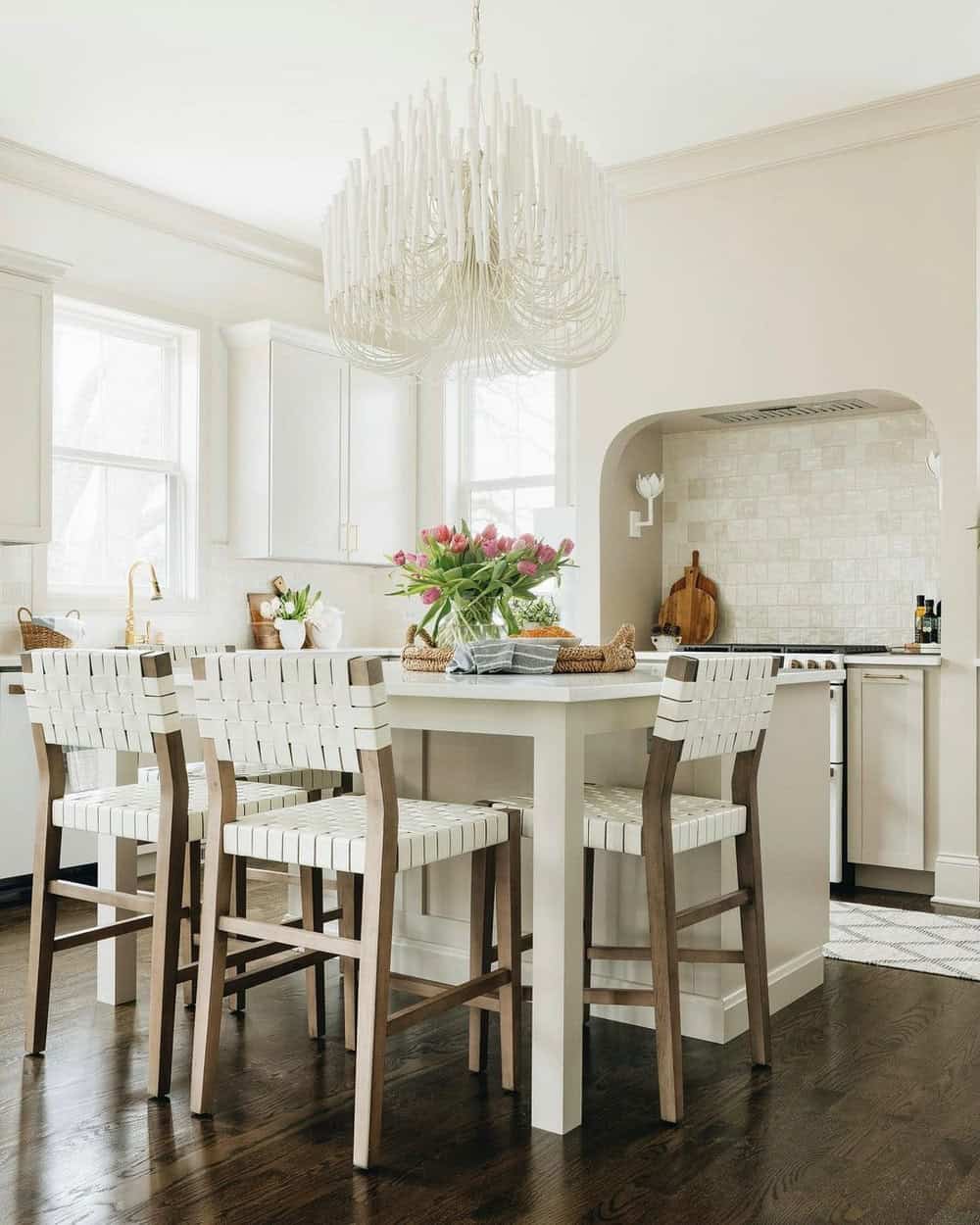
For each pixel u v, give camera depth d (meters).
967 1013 2.97
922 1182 2.03
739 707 2.47
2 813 4.11
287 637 5.50
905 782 4.38
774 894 2.98
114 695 2.45
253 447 5.50
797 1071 2.55
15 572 4.66
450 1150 2.15
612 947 2.67
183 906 2.92
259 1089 2.42
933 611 4.88
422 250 2.85
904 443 5.09
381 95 4.25
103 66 4.01
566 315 3.08
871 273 4.51
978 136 4.29
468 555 3.19
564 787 2.26
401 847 2.13
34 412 4.43
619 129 4.59
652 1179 2.03
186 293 5.43
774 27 3.79
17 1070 2.51
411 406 6.24
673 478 5.73
